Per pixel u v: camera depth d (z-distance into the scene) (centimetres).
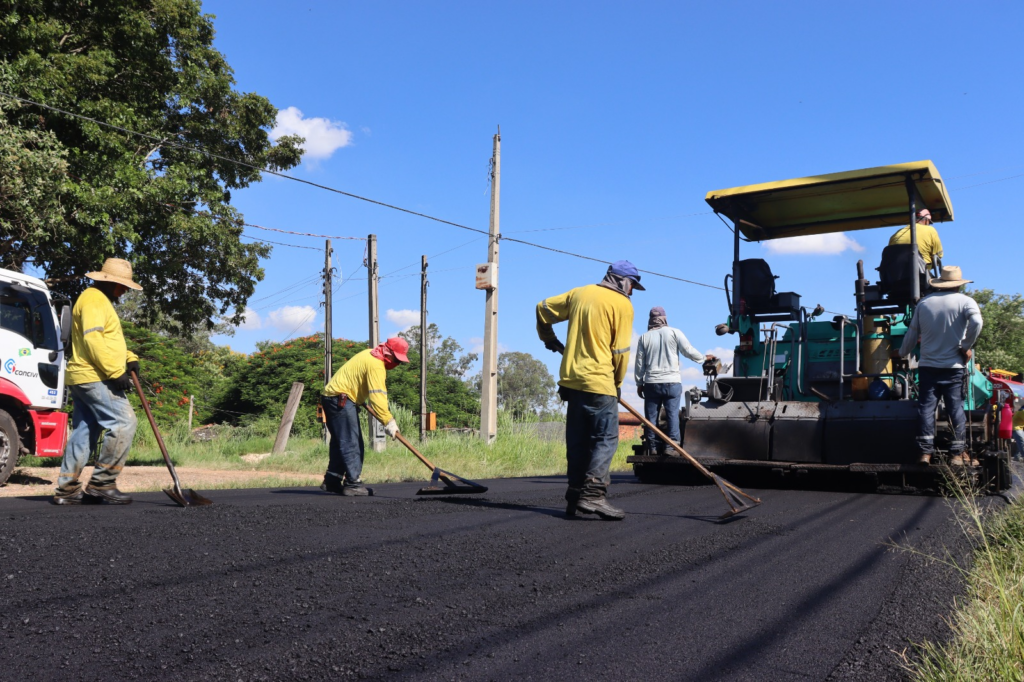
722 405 900
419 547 430
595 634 298
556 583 369
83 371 586
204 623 294
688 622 315
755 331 959
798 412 845
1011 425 788
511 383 8350
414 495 727
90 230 1417
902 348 776
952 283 741
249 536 444
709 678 256
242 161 1919
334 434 721
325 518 516
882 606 340
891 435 779
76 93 1455
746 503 586
